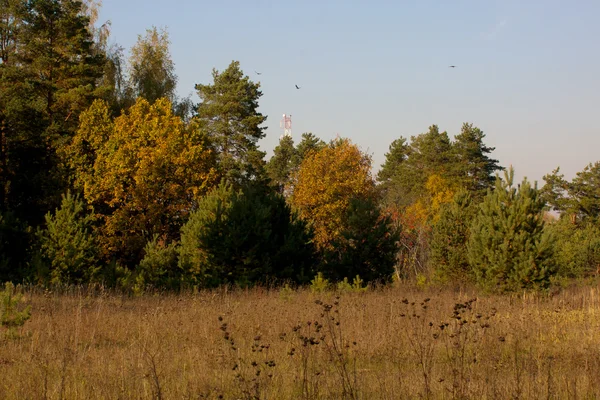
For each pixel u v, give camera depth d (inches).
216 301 709.9
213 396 295.3
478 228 946.1
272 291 897.5
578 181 2331.4
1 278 862.5
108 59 1845.5
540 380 314.8
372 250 1100.5
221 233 1004.6
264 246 1016.9
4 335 442.6
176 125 1573.6
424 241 1748.3
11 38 1563.7
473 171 2650.1
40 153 1518.2
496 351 405.4
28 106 1439.5
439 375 332.8
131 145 1501.0
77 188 1482.5
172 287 916.6
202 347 434.9
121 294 777.6
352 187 1829.5
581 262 1590.8
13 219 988.6
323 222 1830.7
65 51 1594.5
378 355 403.2
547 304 712.4
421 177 2748.5
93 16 1887.3
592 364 370.9
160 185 1547.7
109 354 402.0
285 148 3267.7
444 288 993.5
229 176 1824.6
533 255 877.2
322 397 295.0
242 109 1959.9
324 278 1093.1
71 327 481.4
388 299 708.0
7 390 300.0
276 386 307.0
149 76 1878.7
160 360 377.7
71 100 1555.1
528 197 918.4
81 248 908.0
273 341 452.1
